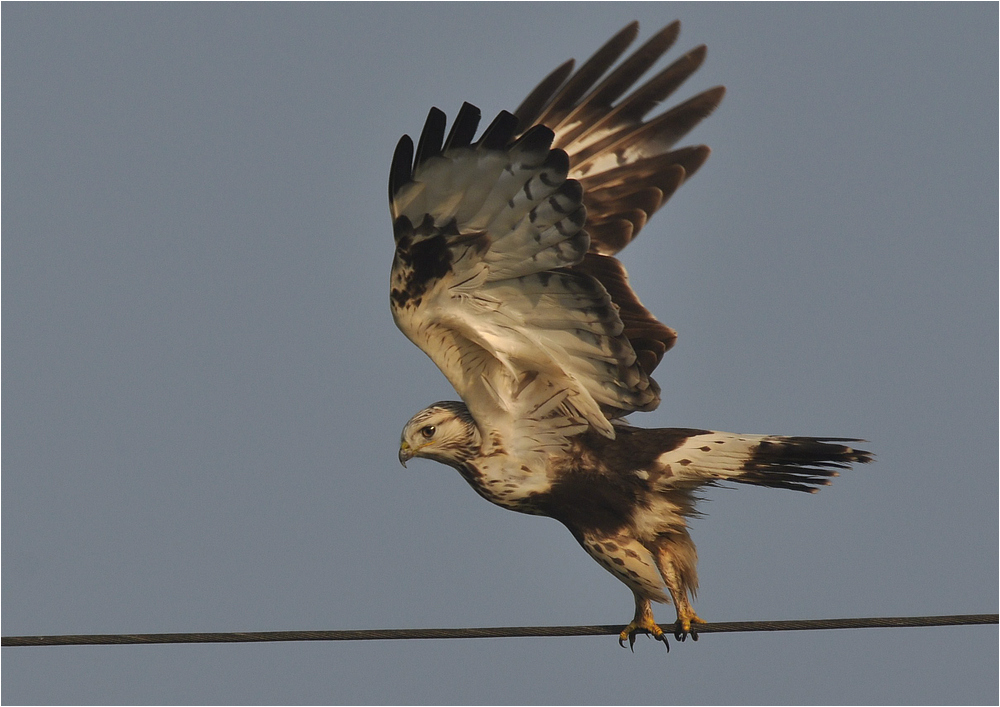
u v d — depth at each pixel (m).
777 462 14.02
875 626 13.38
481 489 14.29
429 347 13.29
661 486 14.13
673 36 14.45
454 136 12.20
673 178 14.34
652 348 14.08
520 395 13.92
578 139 14.41
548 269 12.79
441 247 12.61
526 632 13.49
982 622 13.25
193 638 13.29
